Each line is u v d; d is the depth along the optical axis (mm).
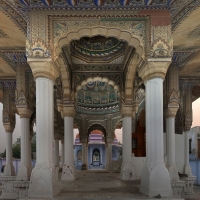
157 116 4723
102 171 13148
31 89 7691
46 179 4457
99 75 8750
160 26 4699
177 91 7391
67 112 8508
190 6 4824
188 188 7156
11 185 7152
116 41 7773
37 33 4672
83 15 4719
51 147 4727
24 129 7555
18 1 4547
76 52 7969
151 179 4516
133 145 14336
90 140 23172
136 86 8406
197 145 15555
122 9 4676
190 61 7715
